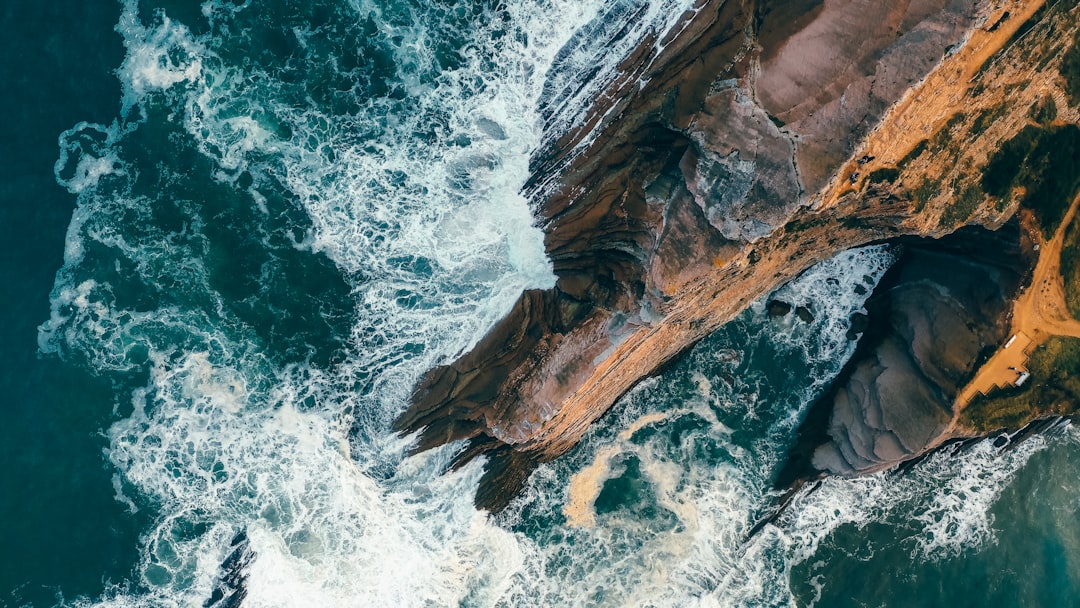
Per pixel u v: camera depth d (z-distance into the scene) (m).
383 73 30.14
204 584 30.44
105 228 30.72
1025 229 27.36
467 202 29.67
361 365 30.19
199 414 30.45
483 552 30.66
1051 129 26.44
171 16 30.78
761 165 25.81
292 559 30.56
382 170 30.08
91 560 30.12
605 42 28.08
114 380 30.58
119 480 30.44
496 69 29.45
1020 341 28.08
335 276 30.39
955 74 24.78
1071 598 30.77
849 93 25.25
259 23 30.53
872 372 29.55
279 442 30.47
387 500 30.20
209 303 30.56
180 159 30.62
